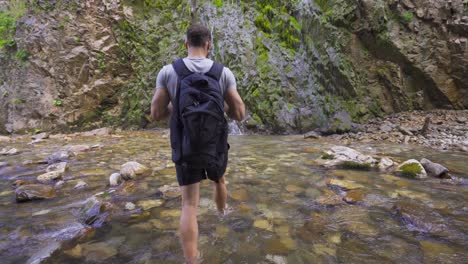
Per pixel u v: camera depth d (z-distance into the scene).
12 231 2.05
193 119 1.49
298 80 8.90
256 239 1.94
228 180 3.35
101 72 9.32
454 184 3.18
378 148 5.63
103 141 6.63
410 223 2.17
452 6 8.55
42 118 8.64
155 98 1.71
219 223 2.19
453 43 8.58
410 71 9.11
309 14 9.41
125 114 9.42
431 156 4.82
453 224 2.15
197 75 1.60
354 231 2.06
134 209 2.46
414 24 8.89
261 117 8.46
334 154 4.29
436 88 8.96
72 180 3.34
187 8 10.05
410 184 3.16
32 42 9.07
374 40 9.14
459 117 8.14
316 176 3.50
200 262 1.66
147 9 10.02
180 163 1.60
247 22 9.52
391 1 9.02
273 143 6.29
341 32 9.29
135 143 6.28
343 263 1.64
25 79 8.89
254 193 2.90
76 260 1.68
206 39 1.79
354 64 9.31
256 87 8.67
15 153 5.11
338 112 8.58
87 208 2.35
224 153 1.73
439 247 1.82
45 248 1.81
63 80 8.95
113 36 9.63
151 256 1.73
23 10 9.73
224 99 1.78
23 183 3.23
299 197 2.78
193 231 1.69
